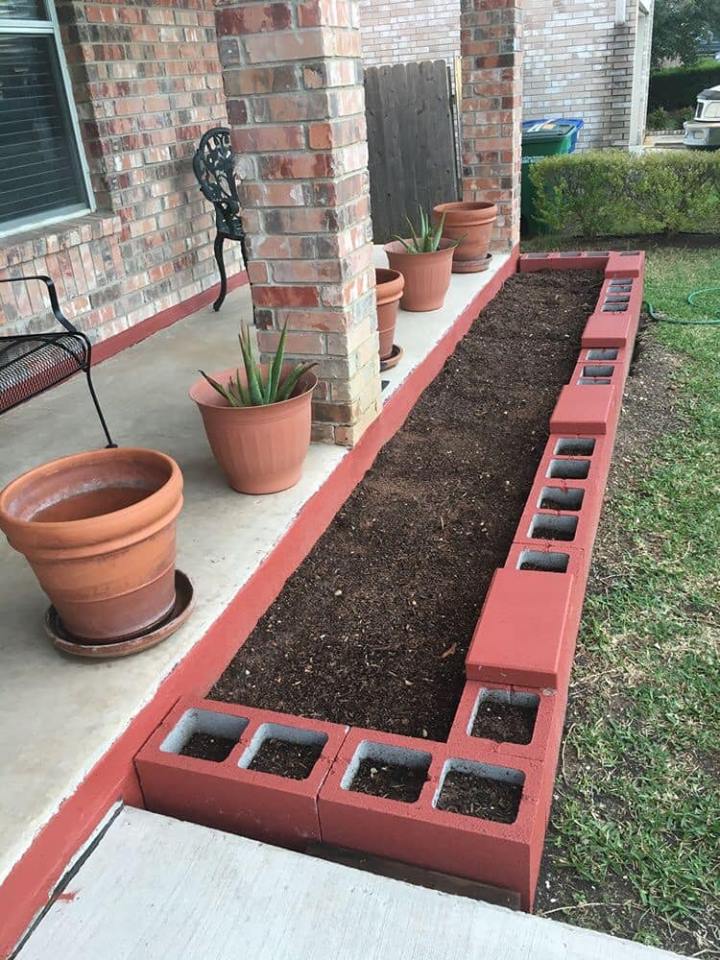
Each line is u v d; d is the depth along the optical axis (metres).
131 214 4.62
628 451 3.72
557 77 10.48
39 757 1.76
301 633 2.46
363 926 1.56
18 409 3.79
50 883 1.64
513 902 1.63
